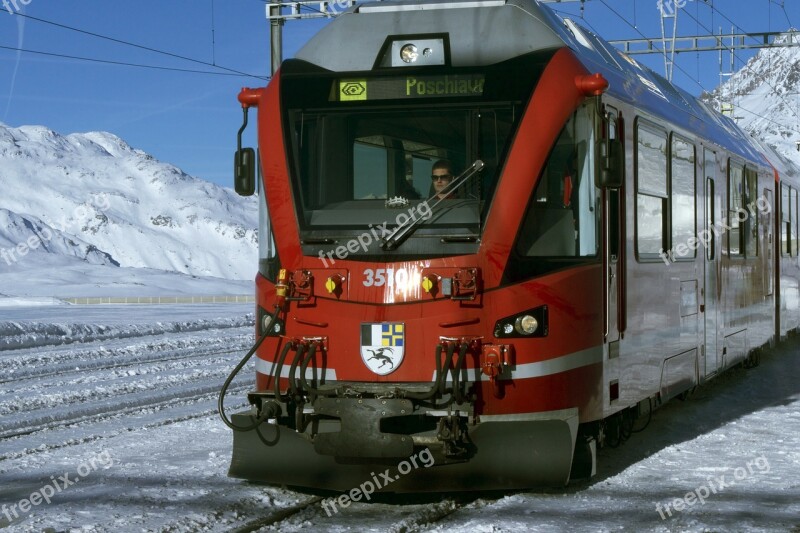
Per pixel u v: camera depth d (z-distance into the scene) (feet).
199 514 22.81
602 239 26.91
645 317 30.89
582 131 26.18
